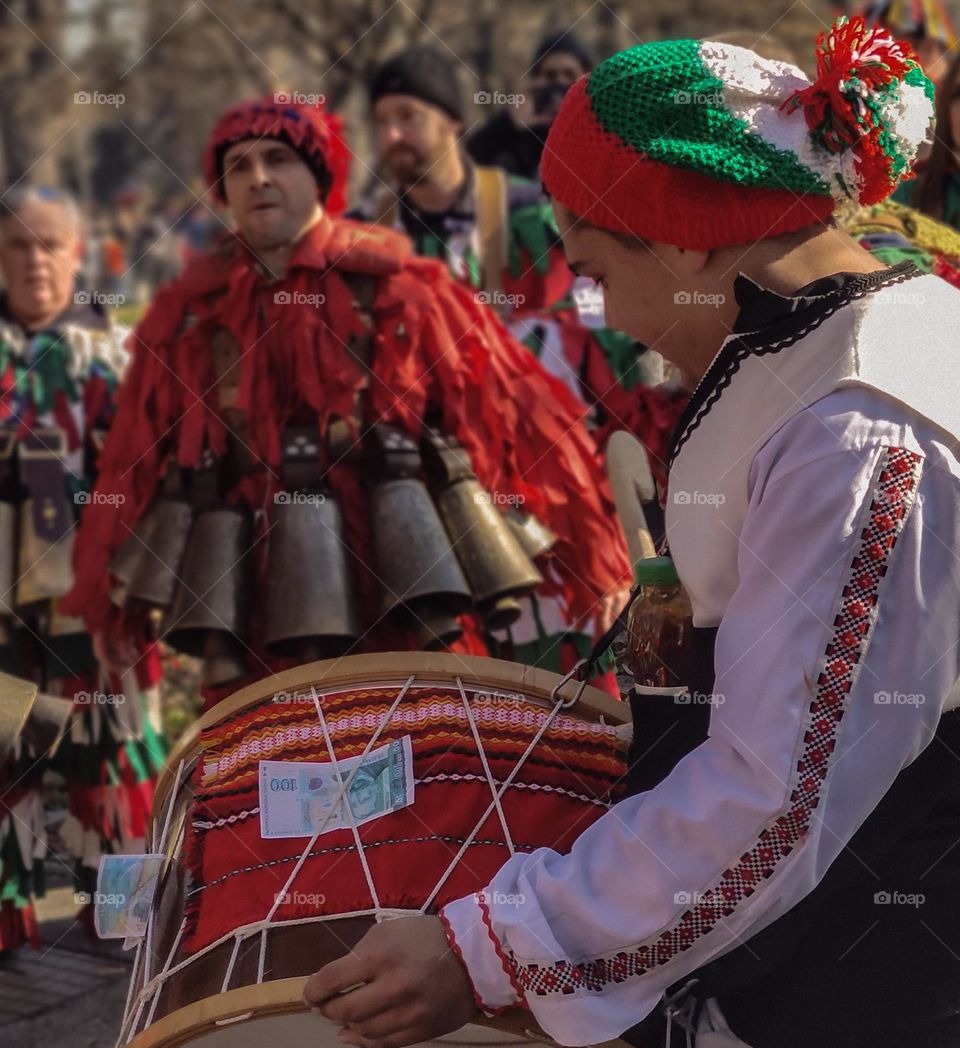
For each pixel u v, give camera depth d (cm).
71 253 357
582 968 129
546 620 309
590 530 304
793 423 129
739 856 125
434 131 386
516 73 1093
